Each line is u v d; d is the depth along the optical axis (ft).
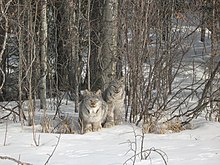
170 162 26.71
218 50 48.88
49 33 59.26
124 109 48.93
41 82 50.70
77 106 52.54
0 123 43.55
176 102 53.21
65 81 59.52
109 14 47.44
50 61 59.00
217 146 31.45
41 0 48.91
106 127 40.29
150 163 26.48
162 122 40.91
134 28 41.65
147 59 45.42
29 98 40.50
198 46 92.38
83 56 67.92
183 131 38.19
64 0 56.08
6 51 63.00
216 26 49.29
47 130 38.42
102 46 48.03
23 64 45.03
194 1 47.60
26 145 32.07
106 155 28.43
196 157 27.99
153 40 47.78
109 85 42.22
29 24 41.09
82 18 56.13
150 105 47.42
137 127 40.19
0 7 34.24
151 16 41.63
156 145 31.86
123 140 33.83
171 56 42.91
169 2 44.39
